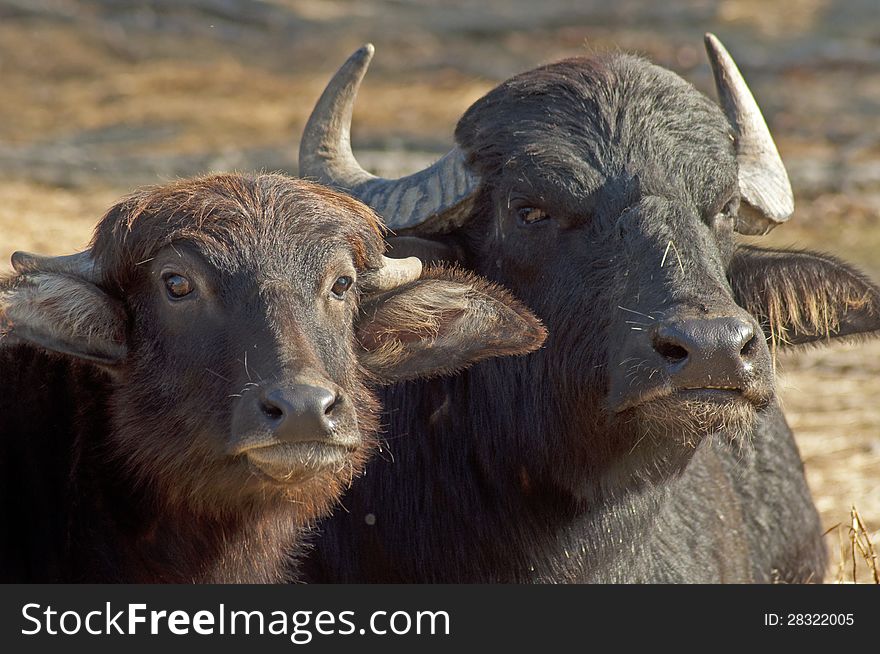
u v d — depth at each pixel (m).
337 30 45.72
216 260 7.37
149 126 32.91
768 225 10.10
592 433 8.81
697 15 46.47
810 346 10.20
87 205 23.84
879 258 23.02
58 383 7.91
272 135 32.09
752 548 11.89
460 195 9.26
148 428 7.52
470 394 9.30
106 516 7.80
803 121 33.50
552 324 8.84
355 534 9.38
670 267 8.23
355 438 7.00
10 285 7.28
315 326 7.42
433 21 47.06
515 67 40.88
